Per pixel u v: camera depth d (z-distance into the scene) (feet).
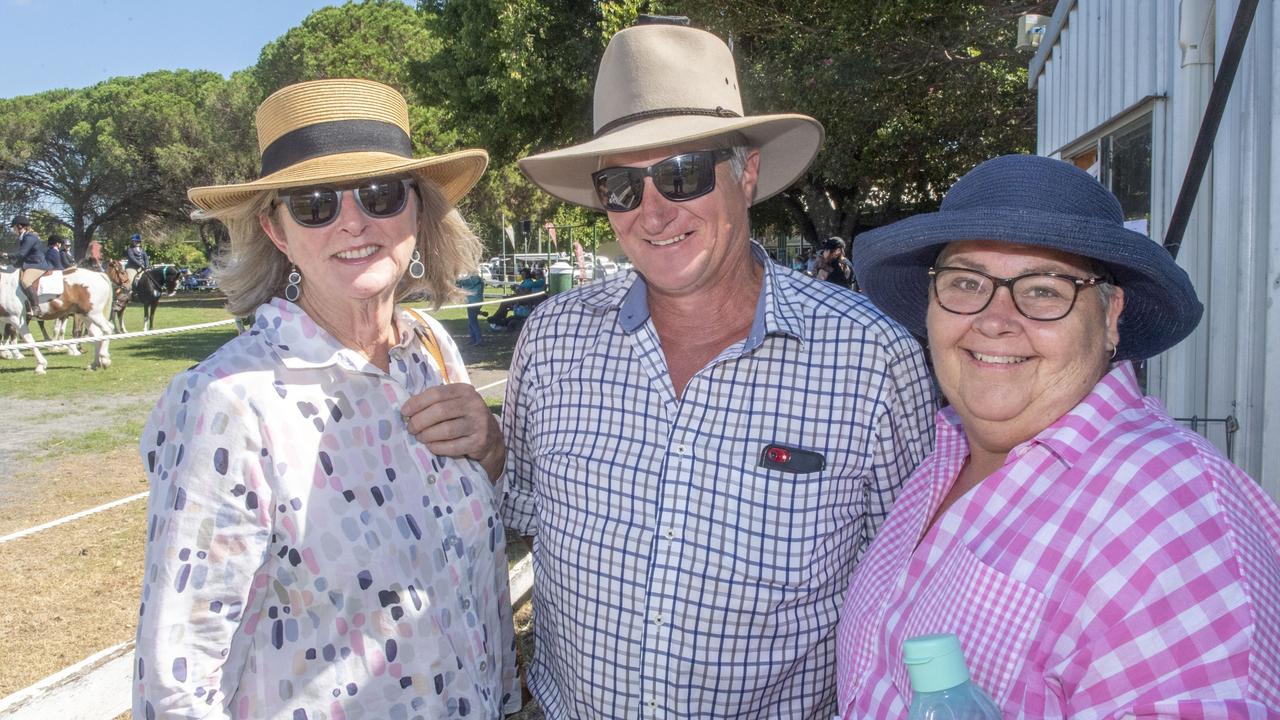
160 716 4.34
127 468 23.81
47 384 39.40
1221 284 9.78
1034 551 3.60
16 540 17.97
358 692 4.78
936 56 30.37
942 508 4.63
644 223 5.74
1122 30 12.58
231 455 4.48
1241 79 9.40
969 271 3.98
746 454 5.58
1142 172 11.86
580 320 6.22
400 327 5.78
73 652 12.96
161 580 4.37
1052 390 3.87
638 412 5.81
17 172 147.54
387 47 111.65
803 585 5.50
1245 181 9.32
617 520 5.70
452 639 5.15
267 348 4.85
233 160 130.21
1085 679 3.32
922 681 3.19
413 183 5.68
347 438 4.94
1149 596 3.19
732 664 5.46
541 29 45.21
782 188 7.09
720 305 6.06
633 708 5.61
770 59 34.22
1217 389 9.90
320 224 5.06
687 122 5.81
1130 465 3.45
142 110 133.59
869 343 5.65
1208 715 2.92
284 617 4.75
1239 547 3.12
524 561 13.69
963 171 46.44
